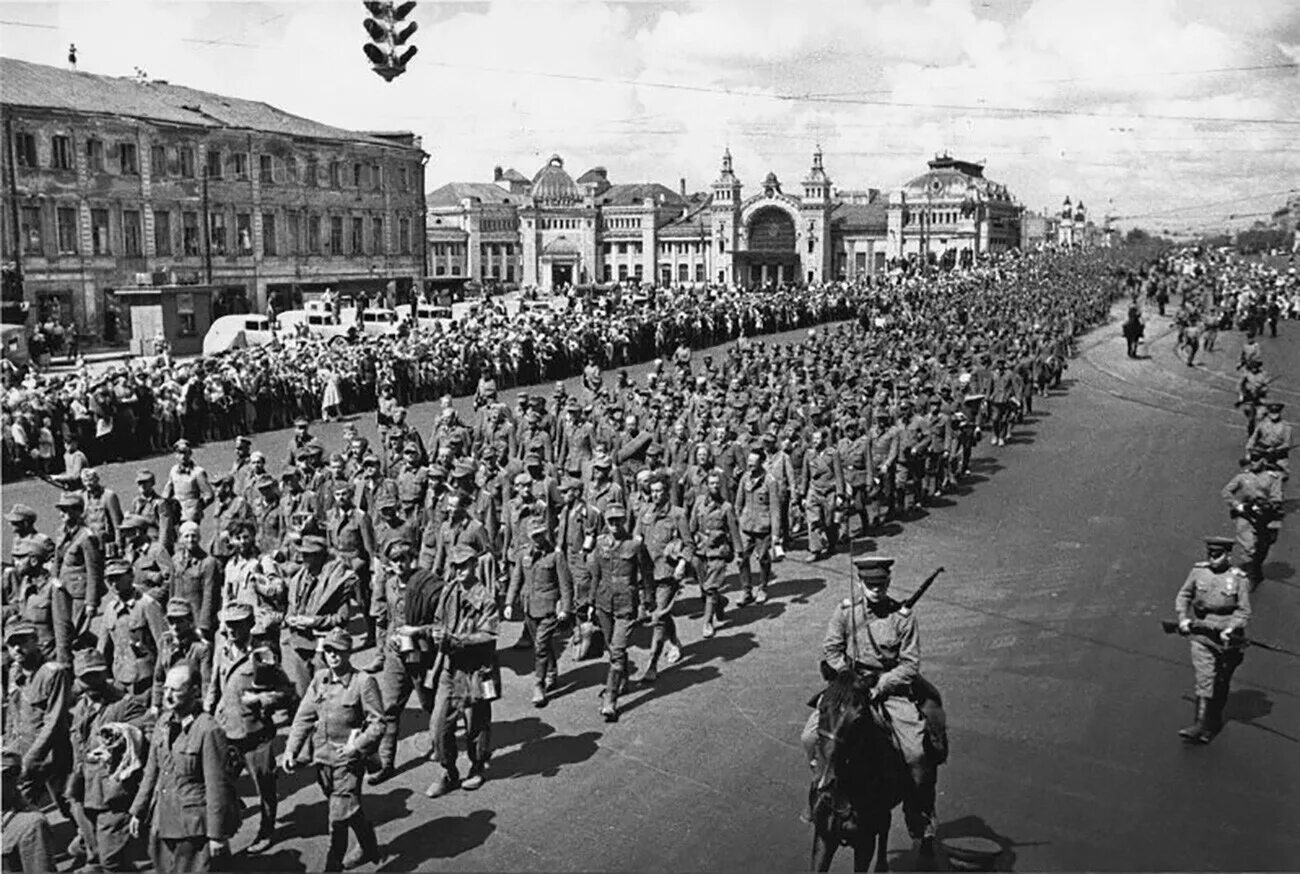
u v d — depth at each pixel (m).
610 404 24.75
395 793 11.23
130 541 14.22
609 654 12.96
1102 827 10.27
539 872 9.63
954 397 26.36
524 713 13.23
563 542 14.75
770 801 10.92
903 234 129.88
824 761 8.25
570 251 128.88
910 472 22.16
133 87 63.88
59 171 55.19
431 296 78.12
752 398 25.05
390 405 29.06
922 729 9.35
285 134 67.62
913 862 9.76
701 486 16.39
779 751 12.05
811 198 128.62
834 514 19.62
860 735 8.46
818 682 14.06
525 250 128.50
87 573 14.42
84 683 10.27
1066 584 17.92
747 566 17.30
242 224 65.69
